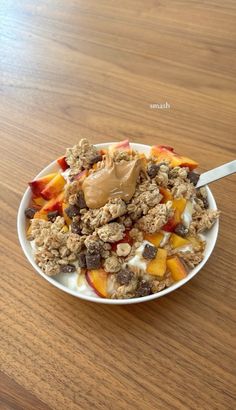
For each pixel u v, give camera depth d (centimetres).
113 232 24
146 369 22
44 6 46
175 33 42
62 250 24
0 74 40
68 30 43
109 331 23
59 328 23
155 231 24
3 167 32
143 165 26
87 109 36
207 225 25
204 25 43
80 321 24
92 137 34
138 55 40
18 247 27
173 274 24
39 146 33
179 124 35
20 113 36
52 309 24
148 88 37
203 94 37
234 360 22
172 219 25
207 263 26
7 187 31
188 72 39
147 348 22
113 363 22
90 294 23
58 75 39
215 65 39
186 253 25
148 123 35
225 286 25
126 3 46
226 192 30
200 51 40
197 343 23
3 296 25
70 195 25
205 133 34
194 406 20
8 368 22
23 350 23
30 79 39
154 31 43
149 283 23
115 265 23
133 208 24
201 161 32
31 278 26
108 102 37
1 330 23
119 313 24
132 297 23
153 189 25
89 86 38
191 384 21
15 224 28
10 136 34
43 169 30
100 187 24
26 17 45
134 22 44
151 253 23
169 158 28
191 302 24
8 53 41
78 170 27
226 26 43
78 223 25
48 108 36
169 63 39
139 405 20
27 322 24
